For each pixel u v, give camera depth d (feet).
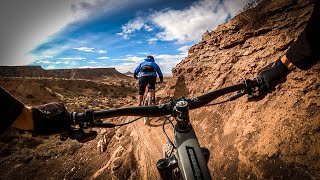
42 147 38.40
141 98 25.23
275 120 12.48
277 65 5.04
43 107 3.94
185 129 4.73
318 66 12.34
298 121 11.24
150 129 23.89
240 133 14.15
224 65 21.89
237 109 16.44
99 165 22.81
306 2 17.37
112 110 4.61
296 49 4.65
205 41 29.60
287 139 11.03
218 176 13.01
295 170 9.75
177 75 29.58
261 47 18.42
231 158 13.28
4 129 3.36
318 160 9.29
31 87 169.58
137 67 25.98
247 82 5.15
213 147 15.43
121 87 266.98
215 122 17.69
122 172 18.33
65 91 202.59
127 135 24.75
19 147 43.52
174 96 26.96
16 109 3.44
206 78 24.09
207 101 5.05
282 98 13.25
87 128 4.38
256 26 20.80
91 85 239.30
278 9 19.51
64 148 32.27
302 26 16.02
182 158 4.31
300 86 12.62
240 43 21.93
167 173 4.63
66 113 4.18
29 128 3.72
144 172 17.47
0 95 3.22
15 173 28.58
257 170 11.23
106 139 26.40
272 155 11.10
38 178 25.94
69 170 24.63
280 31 17.66
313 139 10.04
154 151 19.44
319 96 11.30
